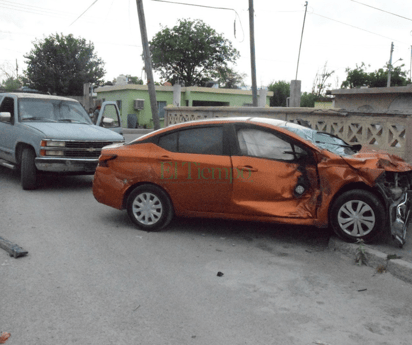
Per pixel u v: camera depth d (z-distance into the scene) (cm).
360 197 514
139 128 3328
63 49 4484
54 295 399
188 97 3419
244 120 582
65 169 869
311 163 538
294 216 544
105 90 3675
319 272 473
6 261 486
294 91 1530
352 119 860
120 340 323
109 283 430
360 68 4259
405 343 329
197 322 353
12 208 737
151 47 4378
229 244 568
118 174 623
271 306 387
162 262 495
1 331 333
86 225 644
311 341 328
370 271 479
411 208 585
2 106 1023
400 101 1694
